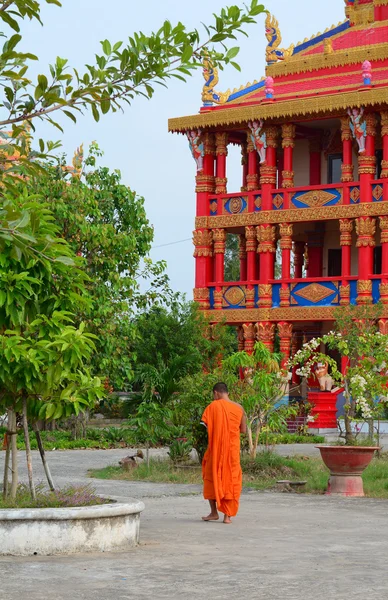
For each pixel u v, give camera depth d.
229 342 37.91
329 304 37.78
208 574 9.28
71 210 31.50
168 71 8.55
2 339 10.81
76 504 11.18
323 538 11.68
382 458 23.11
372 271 37.28
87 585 8.71
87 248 31.70
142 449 29.12
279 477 19.47
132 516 11.05
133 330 32.09
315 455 24.95
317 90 38.69
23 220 7.96
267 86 38.50
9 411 11.92
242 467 19.97
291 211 38.47
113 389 40.06
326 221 41.06
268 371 21.91
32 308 11.54
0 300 10.91
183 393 21.94
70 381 11.45
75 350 11.05
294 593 8.41
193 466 21.17
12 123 8.34
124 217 34.44
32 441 30.05
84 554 10.41
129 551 10.66
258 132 38.69
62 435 32.47
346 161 37.44
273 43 40.88
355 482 17.14
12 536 10.30
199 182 40.59
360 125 36.66
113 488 18.05
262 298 38.94
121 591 8.46
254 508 14.97
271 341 39.00
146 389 22.66
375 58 38.59
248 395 20.84
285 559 10.15
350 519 13.58
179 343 35.34
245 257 43.12
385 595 8.35
